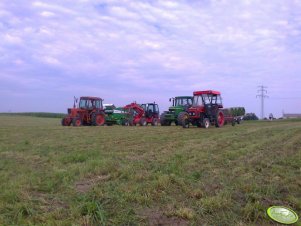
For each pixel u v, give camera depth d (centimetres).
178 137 1510
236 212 493
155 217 466
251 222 461
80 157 883
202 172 723
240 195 567
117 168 741
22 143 1286
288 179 667
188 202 525
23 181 619
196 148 1095
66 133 1817
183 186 595
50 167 779
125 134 1728
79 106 2728
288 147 1128
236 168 760
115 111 2947
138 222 448
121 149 1091
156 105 3023
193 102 2269
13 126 2603
